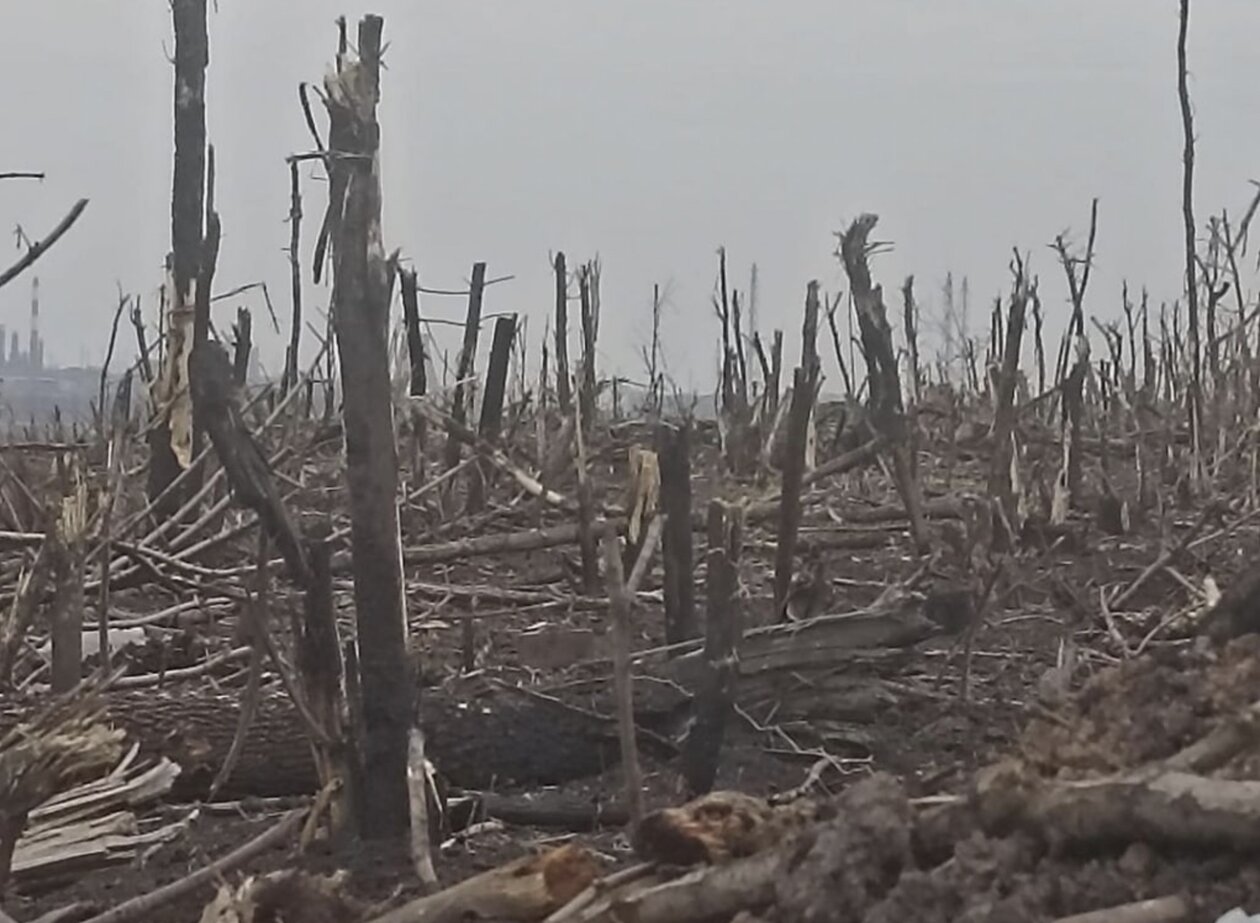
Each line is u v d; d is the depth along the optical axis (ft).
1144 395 69.51
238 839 18.88
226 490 34.47
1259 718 12.02
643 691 22.72
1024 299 56.18
